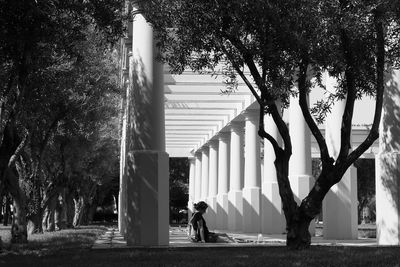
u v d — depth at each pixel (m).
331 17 9.69
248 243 16.30
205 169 37.41
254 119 25.86
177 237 21.83
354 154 11.15
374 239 17.97
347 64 10.72
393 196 14.33
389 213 14.41
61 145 21.64
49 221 27.14
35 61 11.63
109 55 19.64
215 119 30.55
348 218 17.89
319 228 33.91
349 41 10.45
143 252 12.20
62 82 14.95
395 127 14.41
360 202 47.94
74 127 19.14
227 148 31.92
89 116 18.97
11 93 12.52
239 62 10.85
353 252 11.20
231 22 10.34
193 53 12.58
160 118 14.84
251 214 25.84
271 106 11.22
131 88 15.72
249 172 26.05
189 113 28.78
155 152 14.58
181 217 61.19
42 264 10.20
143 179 14.48
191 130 34.56
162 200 14.53
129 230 14.61
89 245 15.95
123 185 25.89
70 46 12.19
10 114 11.73
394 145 14.45
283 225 22.98
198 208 17.00
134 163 14.60
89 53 16.22
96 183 41.00
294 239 11.68
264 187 23.22
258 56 10.71
